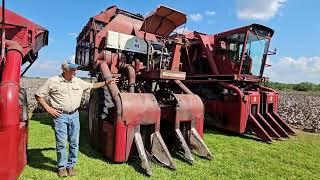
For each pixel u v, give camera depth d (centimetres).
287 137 857
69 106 436
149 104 519
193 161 530
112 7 844
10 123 330
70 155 448
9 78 345
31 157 513
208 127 954
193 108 590
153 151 523
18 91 347
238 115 832
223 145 705
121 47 698
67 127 446
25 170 450
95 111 586
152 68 709
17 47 378
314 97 2603
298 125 1095
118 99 501
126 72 647
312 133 944
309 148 721
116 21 786
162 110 592
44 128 752
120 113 495
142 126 532
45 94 429
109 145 514
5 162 327
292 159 611
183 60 1048
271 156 628
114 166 491
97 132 572
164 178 450
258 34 902
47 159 507
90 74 866
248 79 913
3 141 327
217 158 583
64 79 435
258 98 882
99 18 814
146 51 726
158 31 771
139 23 825
